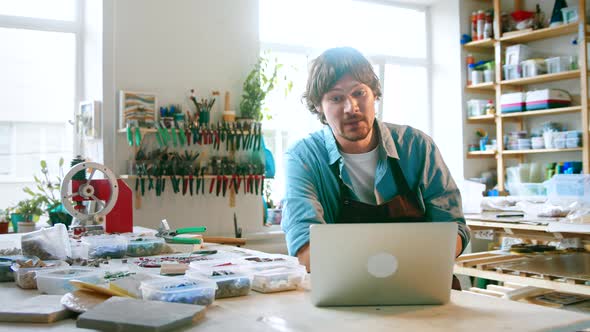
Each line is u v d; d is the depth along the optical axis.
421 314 1.14
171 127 3.99
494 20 5.45
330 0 5.43
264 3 5.10
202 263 1.55
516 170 5.39
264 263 1.55
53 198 3.98
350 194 2.01
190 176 4.07
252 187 4.34
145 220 4.02
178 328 1.02
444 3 5.81
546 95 5.04
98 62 4.03
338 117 1.81
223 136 4.19
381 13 5.74
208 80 4.32
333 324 1.07
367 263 1.20
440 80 5.89
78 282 1.24
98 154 4.02
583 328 1.09
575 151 5.17
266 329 1.03
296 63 5.25
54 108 4.29
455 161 5.74
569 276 2.59
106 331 0.99
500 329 1.02
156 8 4.14
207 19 4.33
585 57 4.77
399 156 1.99
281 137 5.00
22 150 4.20
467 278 4.31
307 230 1.74
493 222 3.74
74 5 4.30
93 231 2.26
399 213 1.97
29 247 1.68
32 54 4.21
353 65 1.79
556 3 5.02
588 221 3.39
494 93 5.90
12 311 1.09
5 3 4.11
